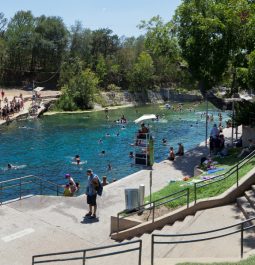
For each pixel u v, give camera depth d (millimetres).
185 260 10594
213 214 14477
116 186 21234
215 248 11750
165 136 50344
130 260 12234
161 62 106750
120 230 15312
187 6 31234
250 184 15523
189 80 35969
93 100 84438
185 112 76750
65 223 16219
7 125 57656
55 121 63406
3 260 13297
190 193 17188
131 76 101938
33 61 103562
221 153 25438
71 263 13086
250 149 23438
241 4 30422
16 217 16578
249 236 12281
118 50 114875
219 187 16781
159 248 12508
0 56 95750
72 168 34500
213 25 29281
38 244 14445
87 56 106312
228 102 31609
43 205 17984
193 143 45719
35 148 42750
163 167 25250
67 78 90812
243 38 30000
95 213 16828
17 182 29938
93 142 46031
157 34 35188
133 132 52844
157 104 96938
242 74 26641
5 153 40250
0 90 90125
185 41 31500
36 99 76312
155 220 14766
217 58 30078
